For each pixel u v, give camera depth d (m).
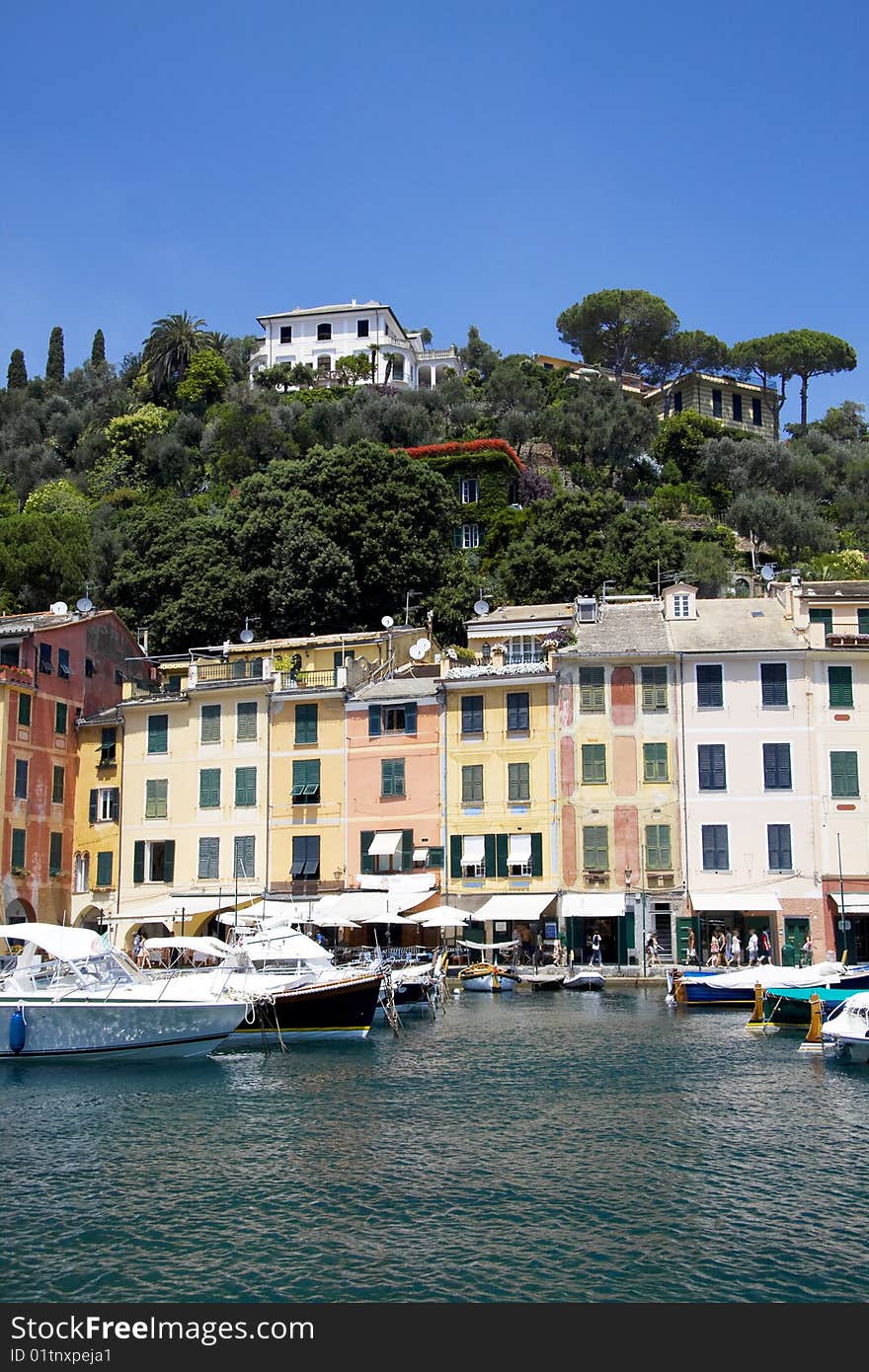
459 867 64.50
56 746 69.31
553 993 58.28
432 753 65.94
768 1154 27.33
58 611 74.06
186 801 69.06
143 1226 22.64
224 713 69.25
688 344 163.62
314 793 67.06
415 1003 52.16
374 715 67.12
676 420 138.50
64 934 42.56
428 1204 23.78
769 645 63.41
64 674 70.50
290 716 68.31
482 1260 20.97
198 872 68.19
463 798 65.12
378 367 156.25
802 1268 20.64
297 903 64.25
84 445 139.75
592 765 63.38
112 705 74.62
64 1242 21.88
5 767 64.88
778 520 120.19
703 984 51.72
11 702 65.62
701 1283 20.12
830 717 61.94
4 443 148.62
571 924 62.09
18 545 101.44
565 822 63.16
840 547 120.44
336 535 97.50
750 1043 42.56
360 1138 29.03
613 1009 51.97
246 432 125.44
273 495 99.12
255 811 67.88
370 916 57.12
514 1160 26.94
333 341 164.62
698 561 100.31
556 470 129.75
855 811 61.03
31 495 128.62
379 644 75.94
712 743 62.44
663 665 63.47
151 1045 40.44
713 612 68.44
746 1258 21.06
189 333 153.00
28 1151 28.14
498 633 78.75
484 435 131.75
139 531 102.94
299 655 77.38
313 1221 22.83
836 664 62.38
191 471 127.94
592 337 167.50
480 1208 23.52
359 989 44.22
